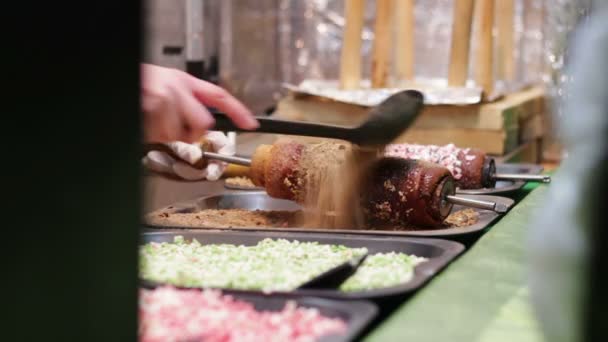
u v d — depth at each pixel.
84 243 1.09
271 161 1.92
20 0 1.02
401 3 3.10
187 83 1.73
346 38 2.85
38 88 1.04
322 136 1.78
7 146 1.03
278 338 1.33
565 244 1.11
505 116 2.70
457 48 2.80
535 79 3.80
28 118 1.04
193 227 1.81
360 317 1.36
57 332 1.08
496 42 3.40
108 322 1.12
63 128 1.07
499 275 1.52
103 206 1.10
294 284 1.50
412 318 1.38
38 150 1.05
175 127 1.65
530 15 3.77
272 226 1.92
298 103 2.80
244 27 3.68
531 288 1.20
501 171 2.39
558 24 2.96
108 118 1.10
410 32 3.12
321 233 1.76
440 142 2.71
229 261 1.63
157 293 1.41
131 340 1.14
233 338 1.33
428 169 1.85
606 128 1.07
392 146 2.18
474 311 1.39
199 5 2.98
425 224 1.86
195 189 2.17
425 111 2.70
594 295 1.07
